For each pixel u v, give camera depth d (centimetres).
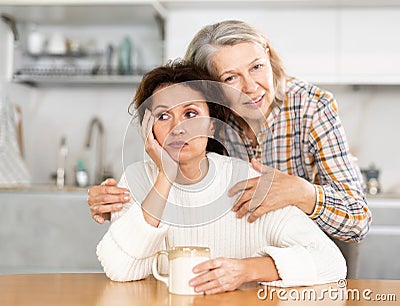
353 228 157
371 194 346
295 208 137
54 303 107
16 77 386
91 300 110
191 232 136
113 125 409
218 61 161
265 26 366
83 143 409
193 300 110
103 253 132
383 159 391
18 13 384
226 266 117
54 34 400
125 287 124
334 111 173
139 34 409
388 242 325
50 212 334
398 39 360
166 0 356
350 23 362
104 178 395
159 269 140
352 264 196
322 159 171
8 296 113
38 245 334
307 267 124
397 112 392
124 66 385
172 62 141
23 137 407
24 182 385
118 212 139
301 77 364
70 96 412
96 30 411
